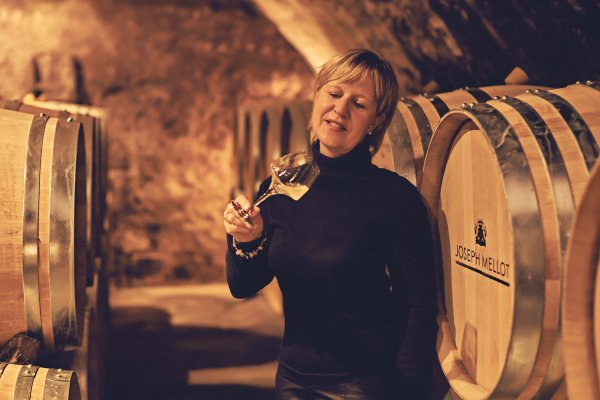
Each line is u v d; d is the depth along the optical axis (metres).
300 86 7.36
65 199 2.11
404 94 4.52
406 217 1.80
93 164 3.33
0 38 6.68
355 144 1.87
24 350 2.10
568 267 1.27
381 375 1.81
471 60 3.48
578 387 1.29
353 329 1.81
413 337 1.78
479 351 1.87
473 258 1.90
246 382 4.32
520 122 1.64
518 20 2.88
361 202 1.82
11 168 2.10
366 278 1.82
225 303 6.42
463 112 1.78
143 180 7.11
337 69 1.84
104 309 4.18
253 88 7.28
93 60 6.90
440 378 2.12
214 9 7.11
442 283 2.12
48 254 2.10
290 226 1.86
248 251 1.92
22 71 6.71
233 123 7.26
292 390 1.86
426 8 3.56
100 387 3.40
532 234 1.53
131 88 7.02
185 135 7.18
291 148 4.90
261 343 5.16
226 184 7.30
